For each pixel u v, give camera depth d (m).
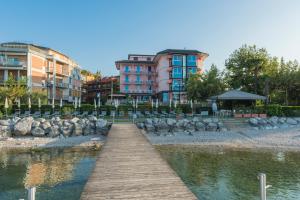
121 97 78.81
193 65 73.06
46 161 18.88
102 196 8.06
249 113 36.34
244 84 52.72
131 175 10.19
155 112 41.00
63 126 28.94
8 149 23.06
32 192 6.54
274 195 12.59
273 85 50.56
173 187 8.88
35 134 27.77
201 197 12.45
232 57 54.31
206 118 33.38
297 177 15.24
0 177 15.16
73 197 12.20
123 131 23.77
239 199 12.20
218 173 16.09
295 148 23.44
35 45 65.50
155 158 13.08
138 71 81.25
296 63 52.34
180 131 30.50
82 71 102.44
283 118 33.81
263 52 52.25
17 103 41.88
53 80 64.38
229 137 27.80
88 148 23.56
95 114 39.97
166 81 72.56
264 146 24.30
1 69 55.66
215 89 49.88
